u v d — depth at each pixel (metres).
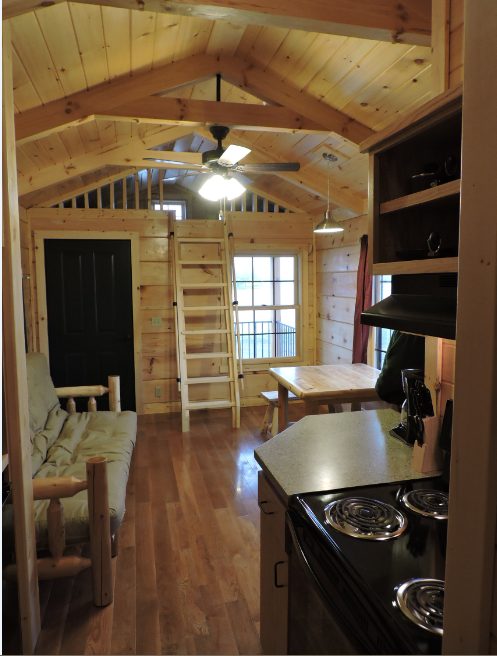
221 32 2.93
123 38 2.56
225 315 5.27
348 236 4.88
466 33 0.71
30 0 1.66
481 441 0.69
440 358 1.94
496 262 0.66
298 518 1.42
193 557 2.53
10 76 1.80
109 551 2.13
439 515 1.35
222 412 5.43
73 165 4.20
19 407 1.83
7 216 1.78
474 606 0.70
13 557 1.87
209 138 4.41
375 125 3.26
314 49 2.78
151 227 5.24
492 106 0.66
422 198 1.42
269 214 5.57
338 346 5.20
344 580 1.11
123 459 2.80
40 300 4.98
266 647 1.82
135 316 5.22
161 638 1.95
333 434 2.08
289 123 3.34
